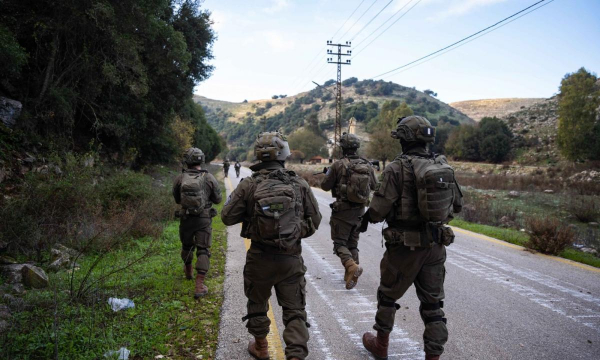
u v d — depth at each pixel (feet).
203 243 17.19
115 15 38.04
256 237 10.14
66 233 23.76
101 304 14.60
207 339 12.79
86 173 31.32
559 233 25.13
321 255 24.98
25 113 34.01
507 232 32.58
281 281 10.17
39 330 12.08
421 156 10.50
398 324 14.23
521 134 231.09
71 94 40.63
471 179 113.50
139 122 58.65
